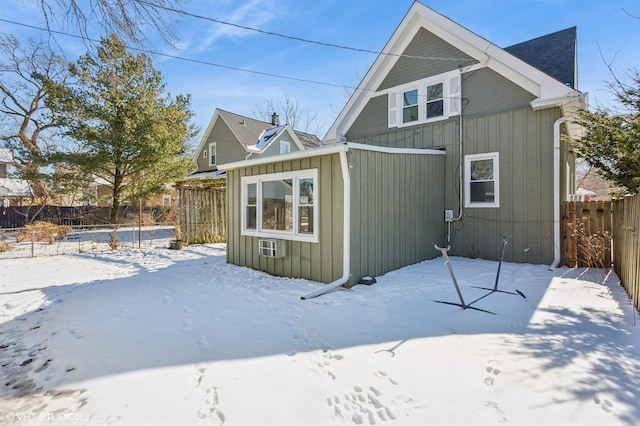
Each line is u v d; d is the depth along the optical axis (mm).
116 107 13352
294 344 3059
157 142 13852
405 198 6594
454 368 2555
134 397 2244
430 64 8602
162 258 8664
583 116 5539
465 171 7945
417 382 2367
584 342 2963
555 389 2232
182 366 2664
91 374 2557
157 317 3854
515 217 7227
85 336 3316
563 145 7188
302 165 5809
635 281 3924
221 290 5137
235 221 7457
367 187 5543
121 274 6527
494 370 2506
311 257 5684
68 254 9406
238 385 2375
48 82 11961
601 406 2041
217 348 2990
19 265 7629
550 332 3215
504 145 7406
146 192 14758
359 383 2373
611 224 6000
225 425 1955
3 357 2904
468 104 7961
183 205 11445
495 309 3949
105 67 12703
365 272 5465
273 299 4578
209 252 9828
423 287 5027
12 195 21391
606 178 5348
